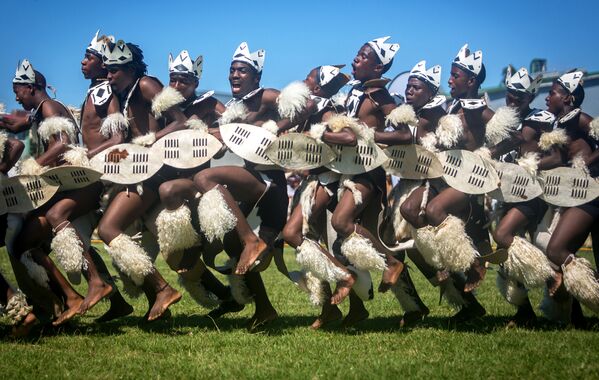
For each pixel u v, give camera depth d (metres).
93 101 5.93
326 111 6.07
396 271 5.89
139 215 5.80
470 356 4.98
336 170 5.82
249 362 4.84
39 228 5.63
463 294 6.38
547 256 6.00
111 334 5.91
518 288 6.24
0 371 4.54
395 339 5.67
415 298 6.37
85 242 5.88
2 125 5.98
